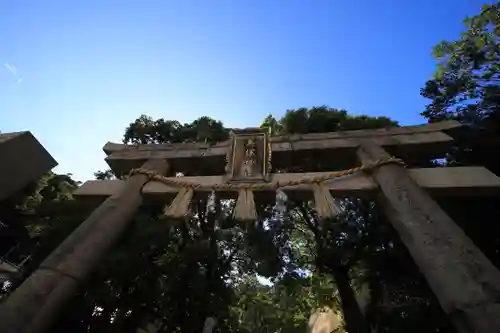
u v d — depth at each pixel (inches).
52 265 217.0
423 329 352.2
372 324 428.8
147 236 441.7
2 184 583.5
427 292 375.6
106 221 253.6
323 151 311.3
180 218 263.9
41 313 193.3
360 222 467.8
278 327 1210.6
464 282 167.9
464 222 369.4
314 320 1038.4
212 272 539.8
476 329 150.4
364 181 261.9
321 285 653.3
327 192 255.8
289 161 322.3
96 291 409.1
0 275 524.7
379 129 316.5
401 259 397.4
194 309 501.0
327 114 435.8
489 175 240.8
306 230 636.1
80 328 430.6
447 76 486.6
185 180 298.4
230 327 674.2
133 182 294.0
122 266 413.1
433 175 249.9
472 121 417.7
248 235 526.0
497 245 364.8
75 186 734.5
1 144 582.2
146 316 463.8
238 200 265.3
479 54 459.5
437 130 298.8
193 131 494.9
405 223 210.7
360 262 475.8
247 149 305.3
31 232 583.5
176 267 474.9
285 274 539.8
